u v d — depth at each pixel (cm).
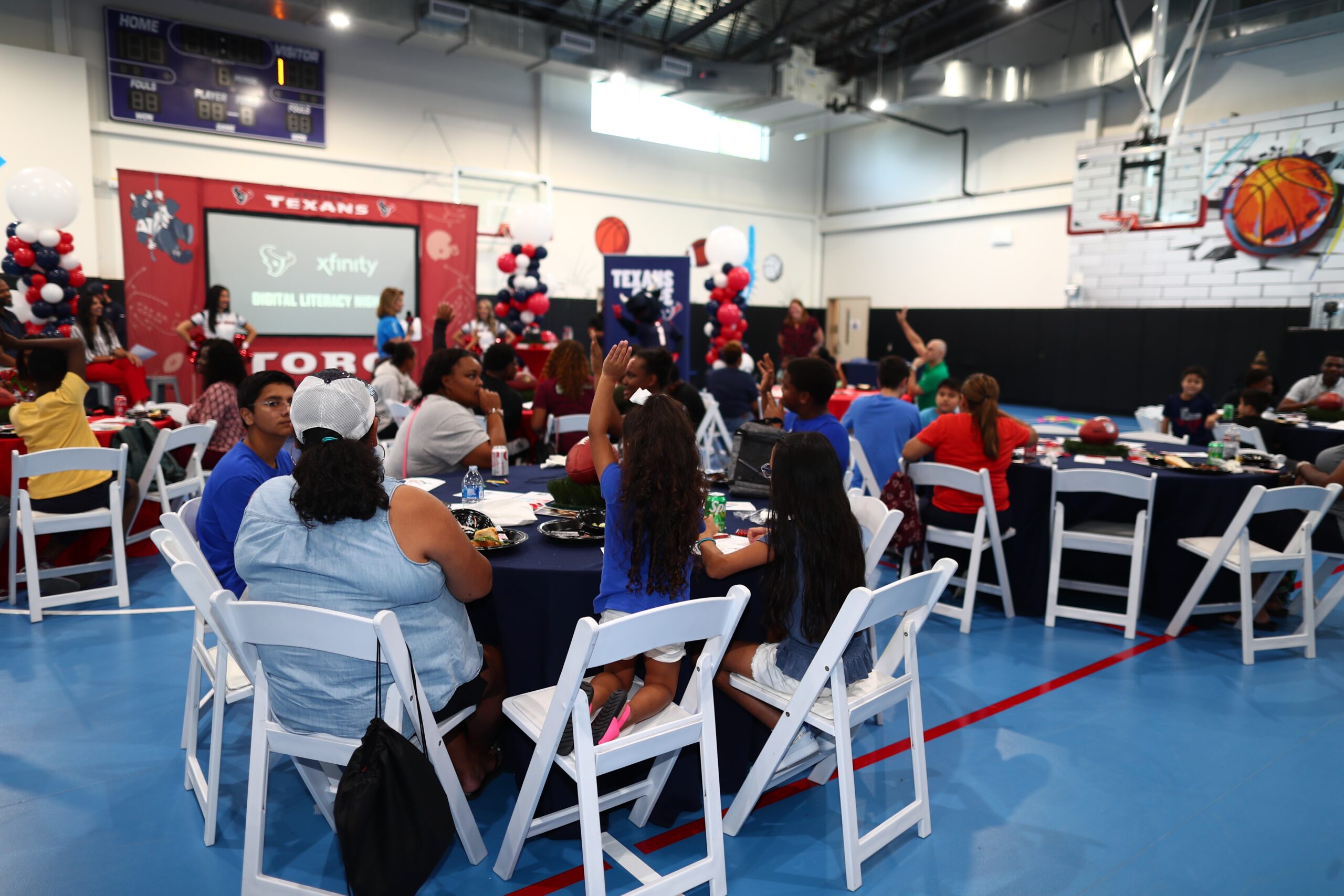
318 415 171
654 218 1393
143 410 507
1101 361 1233
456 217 1091
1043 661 340
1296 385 719
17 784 235
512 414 470
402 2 993
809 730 226
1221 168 1080
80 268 671
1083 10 1140
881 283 1558
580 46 1095
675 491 195
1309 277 1019
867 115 1320
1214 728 282
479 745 231
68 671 312
